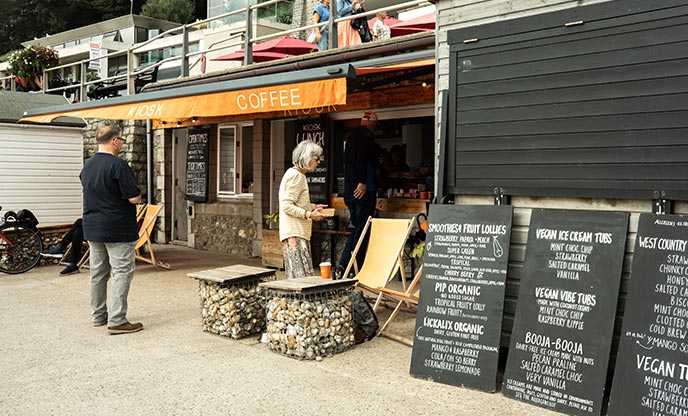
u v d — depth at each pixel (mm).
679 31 3621
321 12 9461
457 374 4188
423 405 3838
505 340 4340
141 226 9594
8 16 42000
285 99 6070
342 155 9242
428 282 4504
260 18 17578
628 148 3824
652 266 3531
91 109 8555
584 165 4012
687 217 3432
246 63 9617
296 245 5566
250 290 5531
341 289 5074
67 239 9461
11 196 10477
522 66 4309
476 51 4555
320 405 3857
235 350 5086
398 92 8266
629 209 3875
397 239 6125
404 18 12828
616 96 3873
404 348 5133
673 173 3641
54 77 16281
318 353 4824
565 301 3855
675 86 3637
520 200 4387
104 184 5484
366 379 4340
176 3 37969
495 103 4453
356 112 8906
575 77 4051
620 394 3498
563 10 4102
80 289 7855
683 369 3297
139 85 12500
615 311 3643
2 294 7527
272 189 10344
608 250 3752
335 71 5535
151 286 7957
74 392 4137
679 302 3385
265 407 3842
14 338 5484
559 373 3762
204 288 5621
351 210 7793
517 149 4336
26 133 10633
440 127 4789
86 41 29344
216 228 11461
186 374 4480
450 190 4715
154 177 12703
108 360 4828
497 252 4266
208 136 11562
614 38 3879
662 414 3328
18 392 4141
